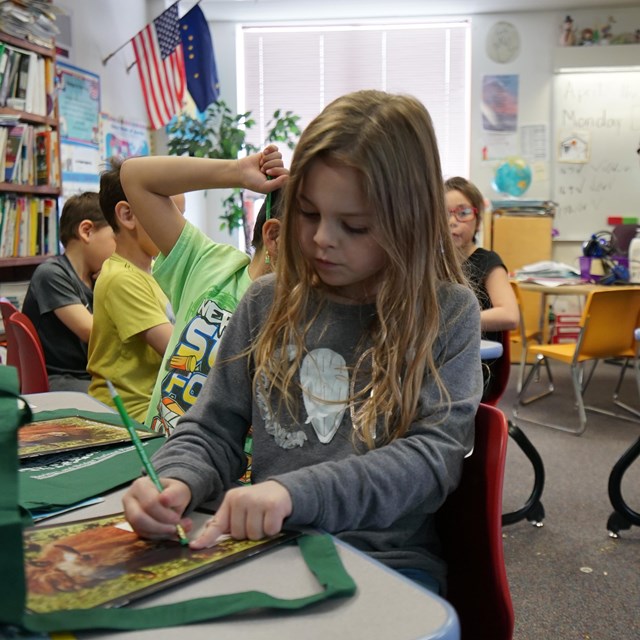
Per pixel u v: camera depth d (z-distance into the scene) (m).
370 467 0.80
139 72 4.96
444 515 1.02
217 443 0.96
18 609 0.53
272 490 0.74
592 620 1.97
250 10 5.98
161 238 1.45
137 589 0.60
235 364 1.02
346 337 0.96
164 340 1.84
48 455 0.99
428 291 0.93
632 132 6.07
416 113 0.92
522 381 4.55
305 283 0.98
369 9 5.96
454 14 6.10
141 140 5.63
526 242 5.84
